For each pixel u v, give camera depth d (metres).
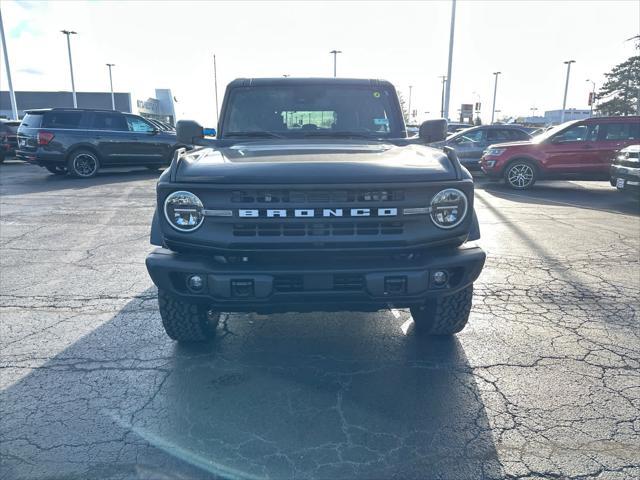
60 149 13.84
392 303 2.88
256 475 2.35
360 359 3.51
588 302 4.59
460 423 2.74
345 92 4.35
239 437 2.63
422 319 3.69
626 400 2.96
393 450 2.52
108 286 5.10
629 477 2.32
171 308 3.37
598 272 5.47
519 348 3.66
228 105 4.32
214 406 2.93
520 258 6.02
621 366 3.37
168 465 2.42
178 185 2.81
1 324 4.14
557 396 3.00
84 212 9.12
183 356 3.57
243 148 3.55
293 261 2.82
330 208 2.73
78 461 2.45
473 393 3.05
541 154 11.89
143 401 2.98
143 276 5.42
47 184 13.04
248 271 2.76
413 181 2.82
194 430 2.70
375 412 2.86
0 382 3.20
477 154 15.00
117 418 2.81
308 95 4.32
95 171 14.42
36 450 2.53
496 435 2.63
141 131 14.92
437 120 4.08
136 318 4.27
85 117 14.19
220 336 3.92
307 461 2.44
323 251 2.79
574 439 2.60
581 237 7.06
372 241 2.80
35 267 5.75
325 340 3.84
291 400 2.98
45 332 3.97
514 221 8.21
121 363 3.46
